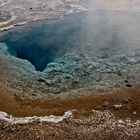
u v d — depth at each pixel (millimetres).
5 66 44406
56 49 50500
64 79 42094
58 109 35094
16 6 69500
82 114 33781
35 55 48719
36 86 40500
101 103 35906
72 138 29953
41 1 72250
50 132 30688
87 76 42562
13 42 53344
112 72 43188
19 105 36031
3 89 39062
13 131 30922
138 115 33781
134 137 30250
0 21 61906
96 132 30734
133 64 44969
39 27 59250
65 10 66875
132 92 37938
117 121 32531
